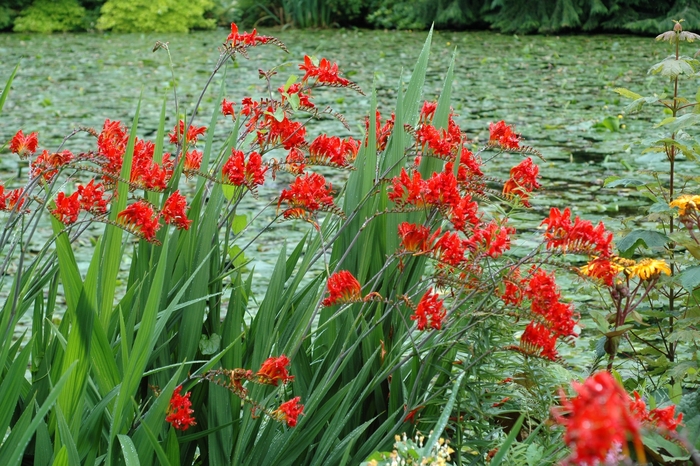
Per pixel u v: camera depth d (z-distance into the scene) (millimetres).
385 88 12969
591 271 2006
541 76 13828
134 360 1647
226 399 1933
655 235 2520
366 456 1957
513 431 1468
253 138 2270
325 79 2244
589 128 9578
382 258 2191
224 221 2199
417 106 2432
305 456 1990
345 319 2100
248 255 5215
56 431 1678
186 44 19453
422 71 2451
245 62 16203
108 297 1824
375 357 2070
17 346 2023
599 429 911
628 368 2865
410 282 2168
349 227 2203
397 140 2219
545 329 1984
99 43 19844
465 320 2133
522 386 2143
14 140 2188
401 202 1990
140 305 2029
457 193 1931
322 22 22562
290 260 2268
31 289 2064
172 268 2059
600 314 2346
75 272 1751
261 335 1990
